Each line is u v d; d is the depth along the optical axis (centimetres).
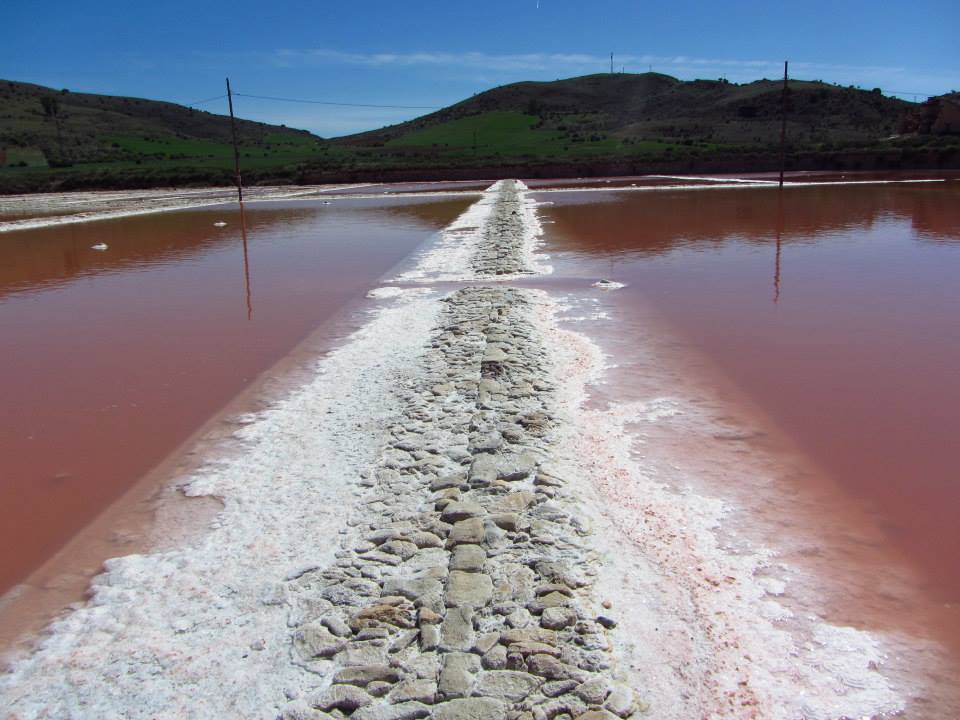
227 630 300
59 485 433
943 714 252
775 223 1639
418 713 253
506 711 252
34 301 978
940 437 455
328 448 462
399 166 4772
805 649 282
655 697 259
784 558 339
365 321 790
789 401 521
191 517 390
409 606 307
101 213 2400
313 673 273
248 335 753
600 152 5700
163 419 529
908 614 300
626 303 841
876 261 1102
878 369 584
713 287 924
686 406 517
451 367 594
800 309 795
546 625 292
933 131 4716
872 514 372
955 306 791
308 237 1631
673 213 1916
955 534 354
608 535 356
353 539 358
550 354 642
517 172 4556
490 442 443
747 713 252
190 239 1653
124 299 970
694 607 306
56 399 579
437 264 1160
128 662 284
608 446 455
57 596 331
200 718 255
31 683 277
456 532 354
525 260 1157
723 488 402
